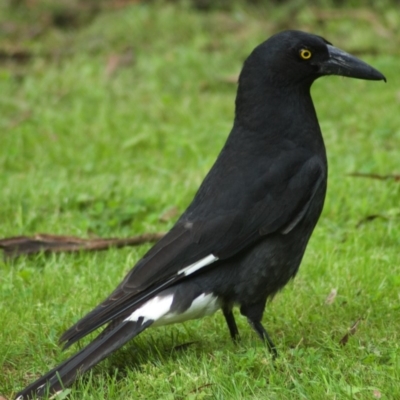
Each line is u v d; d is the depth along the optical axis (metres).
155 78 17.91
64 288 10.14
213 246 8.38
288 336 8.98
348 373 7.97
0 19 20.92
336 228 11.70
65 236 11.23
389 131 14.87
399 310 9.33
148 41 19.66
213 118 16.17
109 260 10.85
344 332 8.98
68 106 17.28
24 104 17.14
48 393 7.52
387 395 7.54
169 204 12.55
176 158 14.56
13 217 12.36
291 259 8.80
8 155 14.72
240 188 8.62
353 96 16.58
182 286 8.29
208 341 9.01
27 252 11.05
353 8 20.16
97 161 14.56
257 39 19.17
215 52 18.88
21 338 9.06
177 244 8.32
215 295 8.47
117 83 17.91
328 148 14.50
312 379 7.88
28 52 19.44
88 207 12.67
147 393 7.91
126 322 7.94
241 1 20.81
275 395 7.67
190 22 19.97
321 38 9.20
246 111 9.10
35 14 21.08
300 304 9.62
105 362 8.57
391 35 18.84
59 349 8.92
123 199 12.74
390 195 12.40
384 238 11.25
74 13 21.02
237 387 7.77
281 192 8.67
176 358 8.52
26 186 13.12
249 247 8.54
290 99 9.06
